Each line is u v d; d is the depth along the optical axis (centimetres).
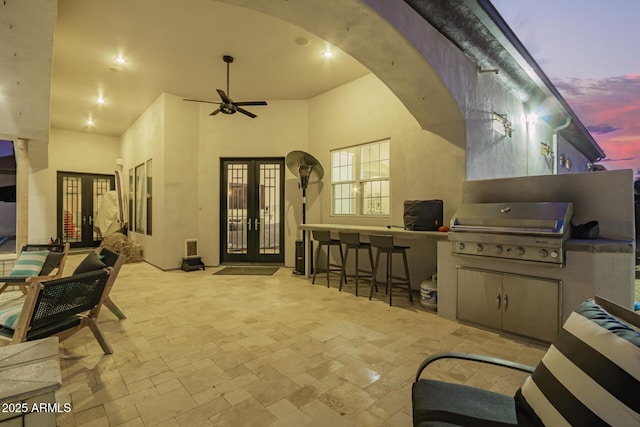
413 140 475
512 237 297
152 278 558
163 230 623
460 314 339
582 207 304
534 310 288
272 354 262
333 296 442
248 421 178
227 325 329
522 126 591
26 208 516
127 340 290
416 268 473
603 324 110
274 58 481
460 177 422
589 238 289
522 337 296
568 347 117
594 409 94
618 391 90
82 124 841
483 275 321
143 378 224
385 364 246
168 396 202
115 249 713
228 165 679
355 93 561
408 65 362
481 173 453
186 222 648
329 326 326
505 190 353
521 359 255
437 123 442
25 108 433
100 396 202
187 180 650
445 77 380
